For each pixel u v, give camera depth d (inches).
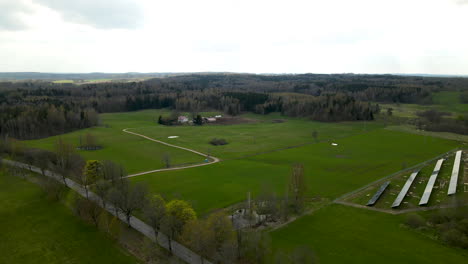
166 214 2151.8
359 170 4023.1
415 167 4062.5
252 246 2027.6
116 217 2551.7
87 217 2591.0
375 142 5762.8
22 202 3011.8
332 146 5506.9
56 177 3624.5
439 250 2064.5
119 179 3068.4
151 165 4308.6
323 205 2898.6
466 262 1924.2
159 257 2036.2
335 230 2389.3
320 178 3703.3
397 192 3159.5
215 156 4879.4
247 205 2881.4
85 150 5196.9
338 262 1957.4
